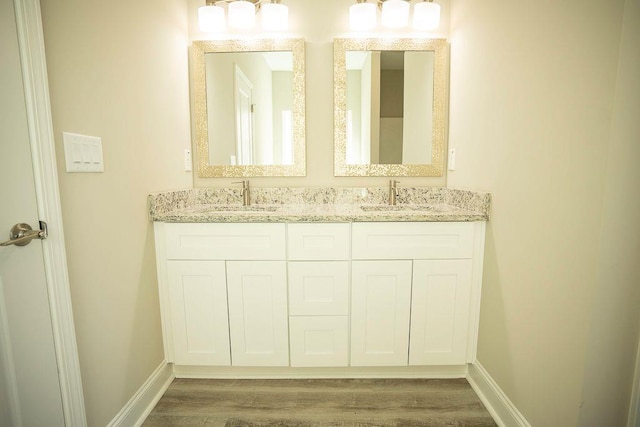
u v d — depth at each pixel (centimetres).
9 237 84
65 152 98
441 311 153
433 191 191
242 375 163
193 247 149
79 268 104
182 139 181
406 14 179
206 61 190
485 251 149
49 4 93
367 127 192
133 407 131
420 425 132
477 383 153
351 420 135
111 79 119
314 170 196
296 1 186
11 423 87
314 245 149
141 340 138
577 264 94
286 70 189
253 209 181
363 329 154
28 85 86
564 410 99
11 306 85
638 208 86
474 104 158
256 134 192
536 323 112
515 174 124
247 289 151
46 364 94
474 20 157
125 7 127
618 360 91
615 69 82
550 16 103
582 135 91
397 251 149
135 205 134
